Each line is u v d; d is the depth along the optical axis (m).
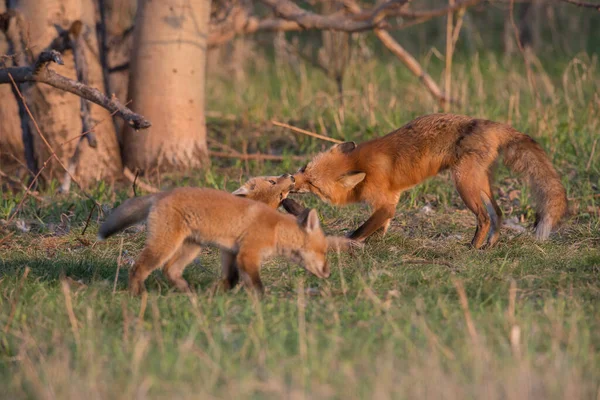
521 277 9.86
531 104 20.20
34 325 8.22
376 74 25.67
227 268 9.55
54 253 11.51
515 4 32.47
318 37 32.72
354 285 9.42
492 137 11.70
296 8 17.45
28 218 13.17
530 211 13.46
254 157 16.42
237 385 6.40
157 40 15.75
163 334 7.83
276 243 9.28
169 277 9.52
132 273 8.99
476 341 6.99
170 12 15.73
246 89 25.47
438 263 10.62
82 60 14.78
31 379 6.62
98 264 10.64
